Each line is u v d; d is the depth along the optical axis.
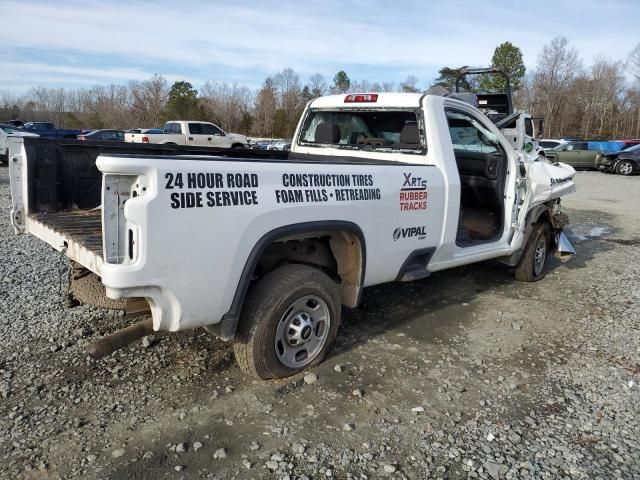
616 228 10.22
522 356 4.14
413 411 3.27
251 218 3.03
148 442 2.89
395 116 4.92
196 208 2.80
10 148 3.85
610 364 4.02
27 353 3.87
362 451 2.87
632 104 62.97
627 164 23.22
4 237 7.54
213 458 2.77
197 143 25.70
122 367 3.71
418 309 5.14
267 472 2.68
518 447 2.94
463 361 4.01
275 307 3.32
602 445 2.98
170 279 2.77
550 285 6.12
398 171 4.02
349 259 3.83
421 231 4.27
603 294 5.79
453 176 4.52
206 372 3.67
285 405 3.29
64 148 4.05
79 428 2.99
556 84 62.56
